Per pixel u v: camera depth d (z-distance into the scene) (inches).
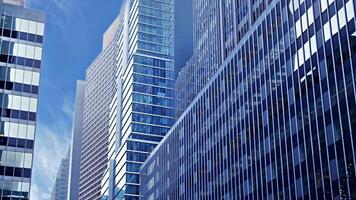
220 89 4446.4
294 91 3176.7
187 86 7253.9
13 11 4707.2
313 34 3043.8
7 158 4175.7
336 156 2635.3
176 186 5280.5
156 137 7829.7
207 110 4699.8
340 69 2723.9
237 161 3897.6
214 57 5866.1
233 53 4274.1
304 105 3036.4
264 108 3563.0
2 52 4507.9
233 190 3905.0
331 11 2883.9
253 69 3828.7
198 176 4692.4
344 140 2588.6
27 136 4315.9
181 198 5078.7
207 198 4404.5
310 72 3021.7
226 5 5536.4
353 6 2682.1
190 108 5206.7
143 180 6614.2
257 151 3580.2
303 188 2910.9
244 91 3939.5
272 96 3467.0
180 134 5398.6
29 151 4271.7
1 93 4367.6
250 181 3629.4
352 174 2455.7
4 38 4562.0
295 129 3100.4
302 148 2984.7
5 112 4315.9
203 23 6520.7
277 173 3248.0
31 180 4190.5
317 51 2977.4
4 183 4097.0
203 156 4635.8
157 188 5949.8
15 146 4242.1
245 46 4040.4
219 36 5693.9
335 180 2608.3
